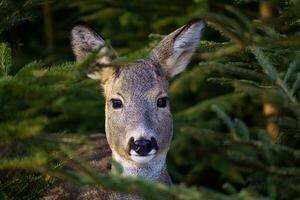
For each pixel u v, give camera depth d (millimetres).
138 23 17016
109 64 7398
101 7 16734
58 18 19469
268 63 8133
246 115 16266
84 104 10828
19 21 9672
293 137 9375
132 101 10453
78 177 6633
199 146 15633
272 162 7602
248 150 7816
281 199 8234
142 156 10062
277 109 13266
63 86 7270
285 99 7641
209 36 16891
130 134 10156
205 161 15312
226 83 9211
